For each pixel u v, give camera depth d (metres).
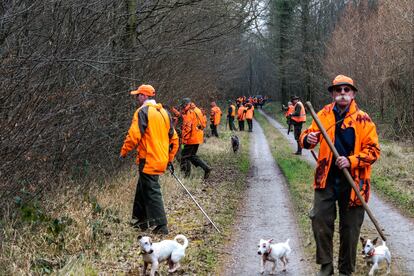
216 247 7.21
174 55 13.05
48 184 7.53
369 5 33.31
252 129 34.22
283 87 54.16
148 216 7.56
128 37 9.89
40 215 6.52
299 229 8.32
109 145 9.16
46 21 7.05
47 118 6.55
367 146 5.29
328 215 5.41
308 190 11.59
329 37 41.47
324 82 41.00
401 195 11.03
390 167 14.51
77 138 7.79
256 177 14.16
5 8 6.27
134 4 9.91
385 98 25.31
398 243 7.58
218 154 18.50
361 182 5.33
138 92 7.64
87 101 7.65
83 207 7.59
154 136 7.48
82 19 7.38
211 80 23.53
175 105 14.92
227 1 11.85
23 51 6.53
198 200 10.28
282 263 6.63
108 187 9.16
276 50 48.03
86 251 6.25
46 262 5.85
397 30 21.61
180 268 6.14
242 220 9.02
